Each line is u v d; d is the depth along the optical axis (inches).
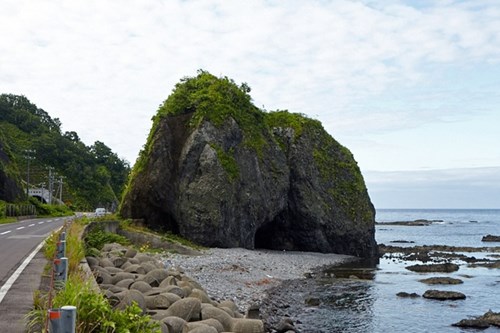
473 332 863.7
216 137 1744.6
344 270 1654.8
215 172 1679.4
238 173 1758.1
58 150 5551.2
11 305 375.2
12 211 2338.8
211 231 1635.1
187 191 1664.6
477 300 1146.0
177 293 534.3
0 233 1240.2
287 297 1101.7
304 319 914.7
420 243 3277.6
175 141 1775.3
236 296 1009.5
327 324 888.3
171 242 1467.8
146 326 298.8
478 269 1780.3
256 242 2144.4
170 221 1774.1
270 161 1972.2
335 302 1088.8
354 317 948.6
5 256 703.1
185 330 406.3
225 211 1673.2
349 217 2209.6
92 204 5349.4
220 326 447.8
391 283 1382.9
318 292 1199.6
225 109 1819.6
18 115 5851.4
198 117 1771.7
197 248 1525.6
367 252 2260.1
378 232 4756.4
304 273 1476.4
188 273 1148.5
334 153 2353.6
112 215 1818.4
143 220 1732.3
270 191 1925.4
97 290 375.2
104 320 269.1
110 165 6382.9
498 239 3444.9
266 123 2073.1
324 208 2128.4
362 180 2407.7
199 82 1920.5
